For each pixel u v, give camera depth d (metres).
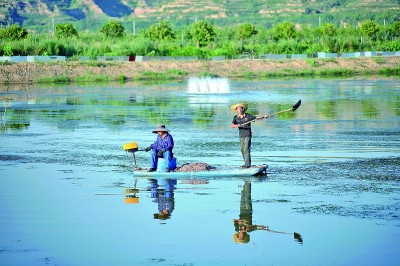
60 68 97.50
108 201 19.30
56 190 20.70
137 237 15.82
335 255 14.45
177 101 55.88
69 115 44.59
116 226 16.73
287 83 82.62
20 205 18.81
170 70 105.50
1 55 109.56
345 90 67.44
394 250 14.73
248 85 78.56
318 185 21.12
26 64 96.25
